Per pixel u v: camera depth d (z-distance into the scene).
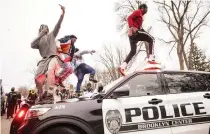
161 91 5.27
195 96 5.35
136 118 4.91
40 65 6.86
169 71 5.54
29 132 4.64
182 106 5.17
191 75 5.62
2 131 10.21
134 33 6.87
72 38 7.64
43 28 6.96
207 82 5.64
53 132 4.71
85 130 4.70
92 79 8.54
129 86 5.21
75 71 8.50
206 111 5.25
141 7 7.24
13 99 16.39
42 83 6.75
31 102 6.88
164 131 4.96
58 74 7.24
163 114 5.03
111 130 4.79
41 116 4.71
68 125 4.78
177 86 5.41
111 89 5.11
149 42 6.87
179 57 26.11
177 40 26.38
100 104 4.91
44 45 6.91
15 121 5.22
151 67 5.61
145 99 5.10
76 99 5.25
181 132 5.01
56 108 4.81
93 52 8.59
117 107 4.91
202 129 5.15
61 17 6.84
